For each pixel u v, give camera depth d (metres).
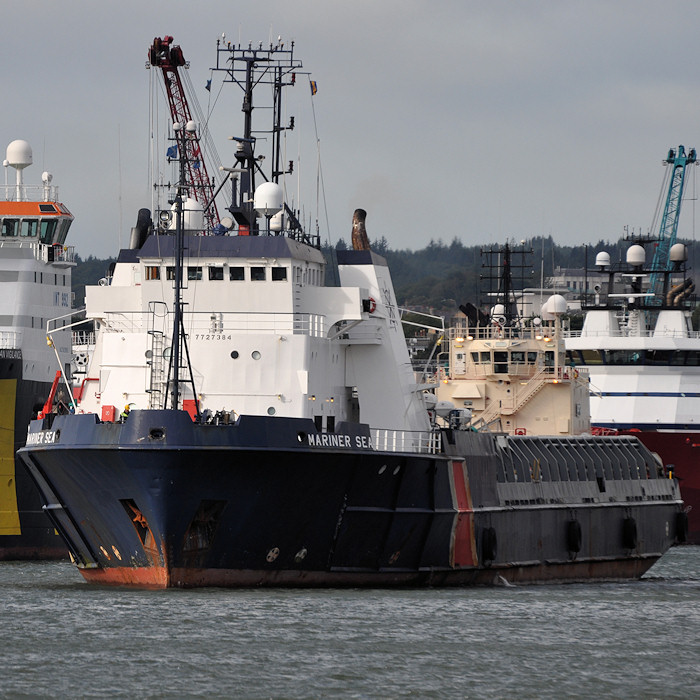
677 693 172.75
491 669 181.00
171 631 195.12
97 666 177.12
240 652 184.50
